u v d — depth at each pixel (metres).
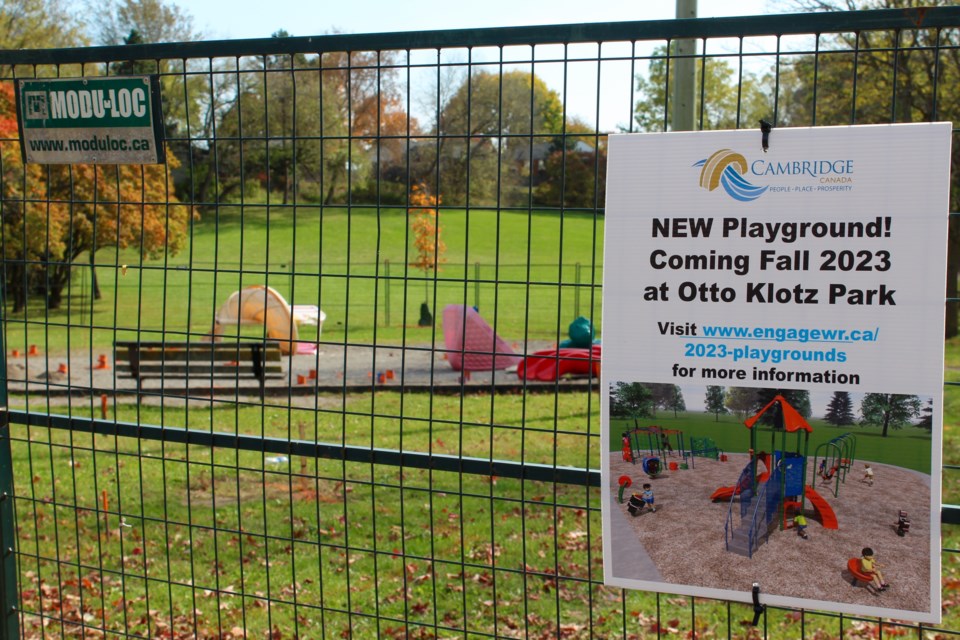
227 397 13.93
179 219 25.53
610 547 2.61
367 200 34.56
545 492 8.12
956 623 4.93
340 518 7.40
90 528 7.12
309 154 18.45
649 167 2.46
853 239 2.31
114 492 8.20
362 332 25.03
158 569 6.24
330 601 5.66
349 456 2.90
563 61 2.57
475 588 5.82
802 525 2.43
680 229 2.44
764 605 2.49
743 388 2.43
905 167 2.26
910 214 2.27
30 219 20.84
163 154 2.97
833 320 2.34
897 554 2.34
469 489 8.28
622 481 2.57
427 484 8.51
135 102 2.96
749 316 2.41
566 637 5.07
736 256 2.40
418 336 23.98
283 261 42.56
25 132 3.14
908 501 2.31
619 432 2.56
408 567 6.20
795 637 4.89
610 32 2.50
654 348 2.49
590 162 8.25
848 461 2.37
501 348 17.02
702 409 2.48
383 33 2.66
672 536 2.54
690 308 2.45
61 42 37.91
